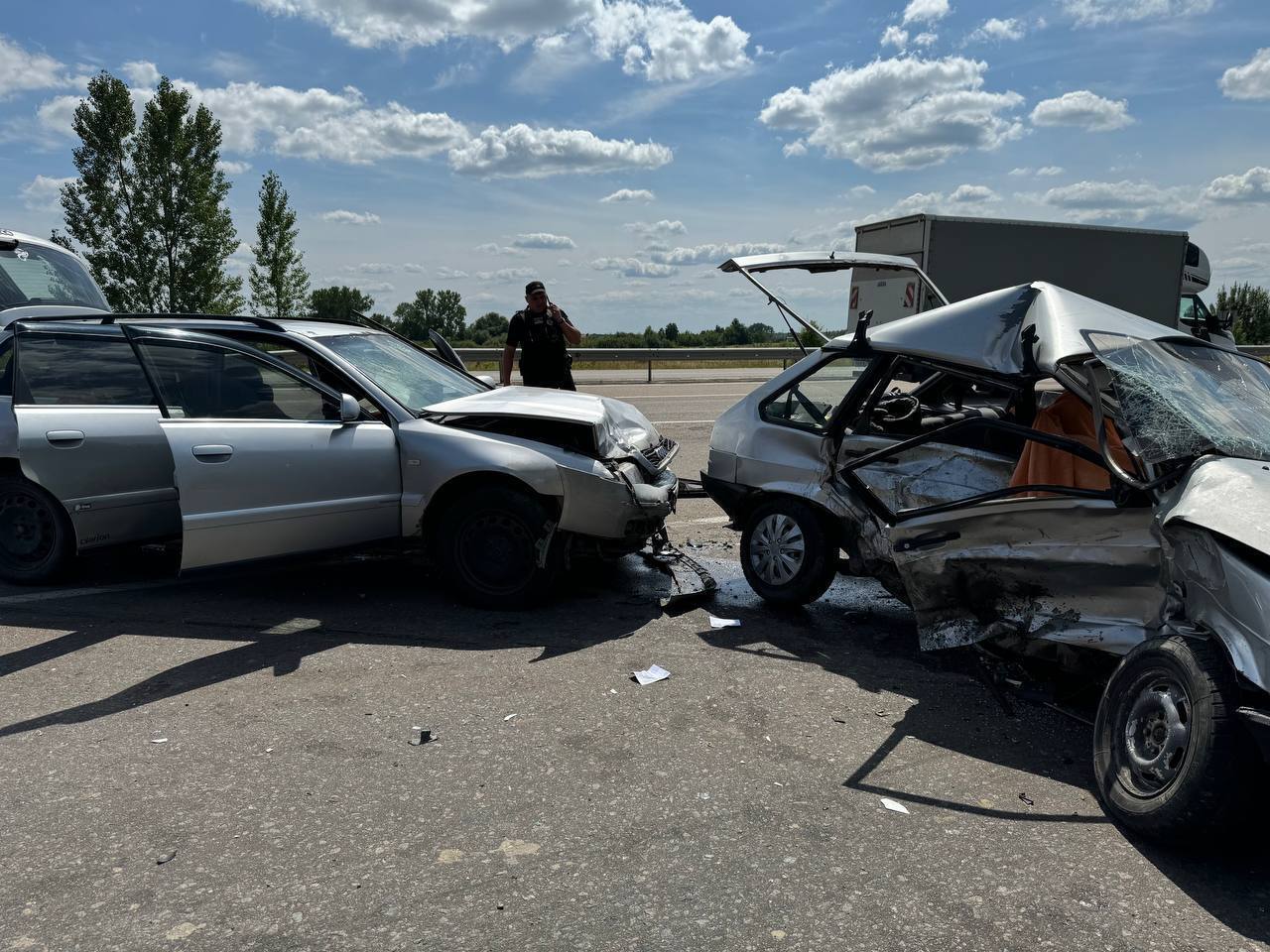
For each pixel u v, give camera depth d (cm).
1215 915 249
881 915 248
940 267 1549
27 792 312
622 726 369
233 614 513
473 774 327
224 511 489
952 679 427
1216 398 360
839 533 508
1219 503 288
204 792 312
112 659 440
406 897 254
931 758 346
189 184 2106
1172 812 267
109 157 2072
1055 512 360
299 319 602
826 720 378
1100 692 401
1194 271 1883
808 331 618
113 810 300
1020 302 405
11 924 241
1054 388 459
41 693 399
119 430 554
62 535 550
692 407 1634
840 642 479
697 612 525
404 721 371
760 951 232
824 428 517
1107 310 409
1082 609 360
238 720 371
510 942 235
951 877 266
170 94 2080
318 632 482
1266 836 290
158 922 243
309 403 532
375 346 599
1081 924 245
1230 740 258
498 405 530
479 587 521
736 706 391
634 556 653
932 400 591
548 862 272
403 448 520
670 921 244
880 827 294
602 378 2428
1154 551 332
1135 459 341
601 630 489
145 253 2098
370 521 518
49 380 558
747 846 282
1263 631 257
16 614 511
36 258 811
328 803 306
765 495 539
